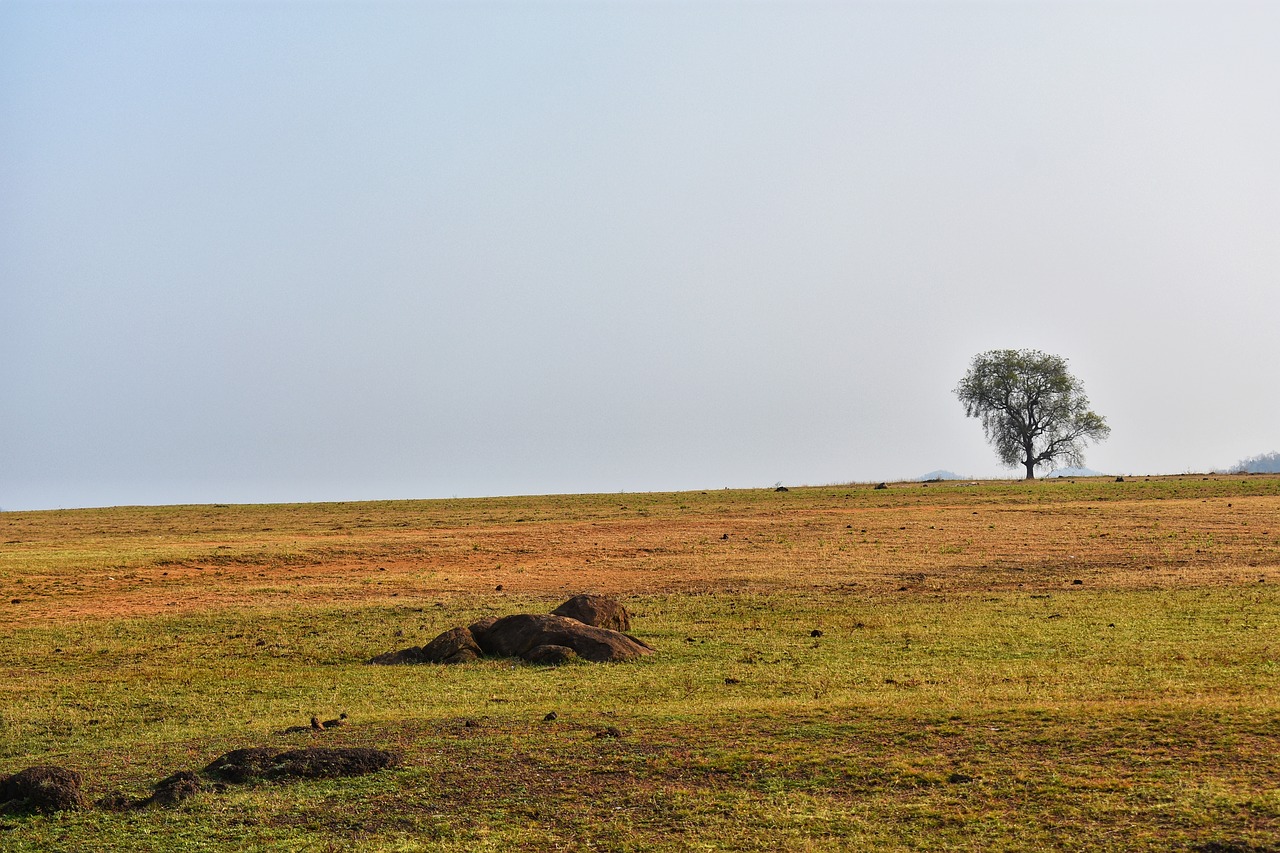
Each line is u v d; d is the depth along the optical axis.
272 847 12.41
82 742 18.69
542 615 26.06
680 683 21.47
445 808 13.38
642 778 14.09
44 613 33.31
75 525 62.72
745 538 51.09
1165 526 49.97
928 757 14.20
